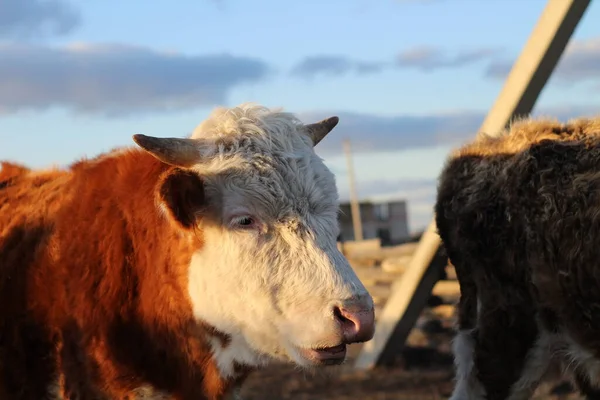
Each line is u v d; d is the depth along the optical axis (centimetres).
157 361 241
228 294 232
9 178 275
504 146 312
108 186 247
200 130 240
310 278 226
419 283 449
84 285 240
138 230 241
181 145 234
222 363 239
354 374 462
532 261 297
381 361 474
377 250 559
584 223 287
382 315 470
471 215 311
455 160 324
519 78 372
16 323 242
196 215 232
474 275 312
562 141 302
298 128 244
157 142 231
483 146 319
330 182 236
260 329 231
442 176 327
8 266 245
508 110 375
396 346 471
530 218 298
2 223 255
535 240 296
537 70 368
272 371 477
